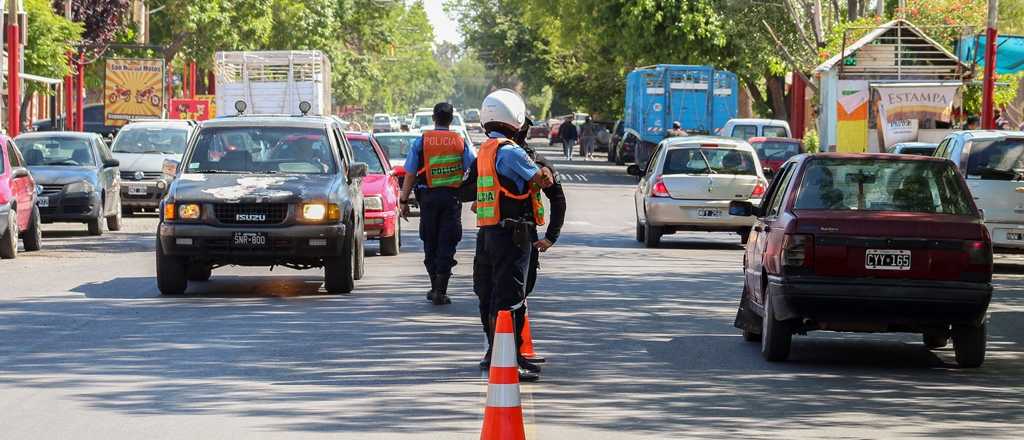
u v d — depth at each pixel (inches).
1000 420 903.7
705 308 1505.9
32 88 4335.6
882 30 3277.6
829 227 1098.7
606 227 2871.6
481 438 725.3
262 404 904.3
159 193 3002.0
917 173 1160.8
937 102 3191.4
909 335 1380.4
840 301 1089.4
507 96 1010.1
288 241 1515.7
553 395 962.7
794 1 4918.8
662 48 5738.2
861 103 3260.3
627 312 1454.2
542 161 1000.9
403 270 1867.6
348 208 1566.2
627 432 837.8
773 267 1127.0
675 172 2358.5
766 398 966.4
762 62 5339.6
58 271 1835.6
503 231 989.2
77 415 864.9
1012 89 3988.7
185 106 5152.6
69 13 4554.6
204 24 5816.9
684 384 1018.7
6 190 2007.9
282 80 4037.9
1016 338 1348.4
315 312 1395.2
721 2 5211.6
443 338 1214.9
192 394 938.1
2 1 3339.1
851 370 1111.0
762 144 3902.6
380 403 911.7
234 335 1219.9
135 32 5634.8
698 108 5236.2
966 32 3595.0
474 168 1163.3
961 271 1091.9
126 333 1226.6
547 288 1680.6
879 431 856.3
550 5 6545.3
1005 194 1998.0
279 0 6688.0
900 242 1091.3
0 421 844.6
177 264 1531.7
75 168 2504.9
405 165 1454.2
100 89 6063.0
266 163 1620.3
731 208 1261.1
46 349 1131.3
